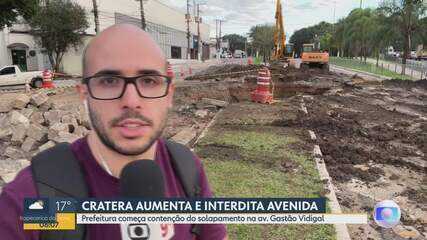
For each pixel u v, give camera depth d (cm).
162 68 121
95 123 116
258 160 648
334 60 7625
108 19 5153
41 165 115
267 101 1327
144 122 115
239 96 1527
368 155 762
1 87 2445
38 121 970
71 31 3788
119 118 113
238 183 534
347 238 389
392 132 985
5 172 659
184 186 137
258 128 912
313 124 983
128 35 117
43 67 4078
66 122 927
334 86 2106
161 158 136
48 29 3678
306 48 3744
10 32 3775
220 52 12788
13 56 3859
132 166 116
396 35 3853
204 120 1127
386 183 626
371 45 5266
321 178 568
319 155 693
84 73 118
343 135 912
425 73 3434
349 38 7075
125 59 114
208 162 631
